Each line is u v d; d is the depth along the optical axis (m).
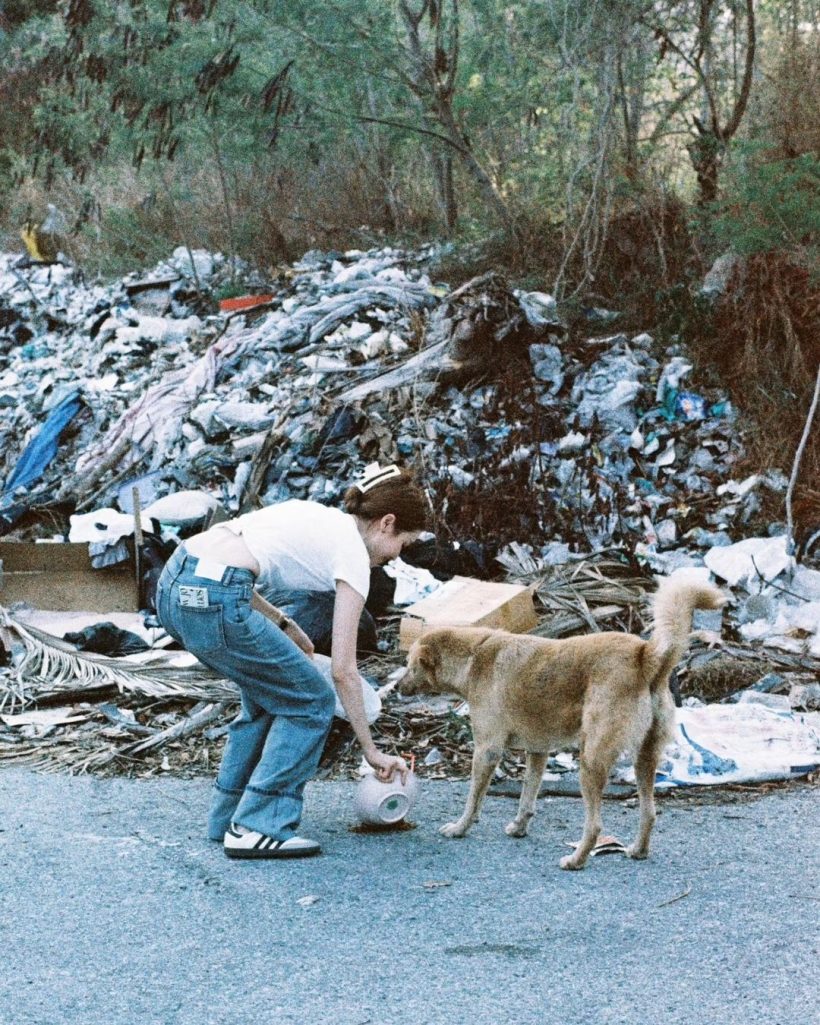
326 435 9.56
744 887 4.34
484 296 10.33
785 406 9.55
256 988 3.62
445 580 8.08
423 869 4.52
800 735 5.82
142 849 4.73
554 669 4.61
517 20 13.88
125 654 7.30
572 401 9.92
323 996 3.57
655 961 3.76
